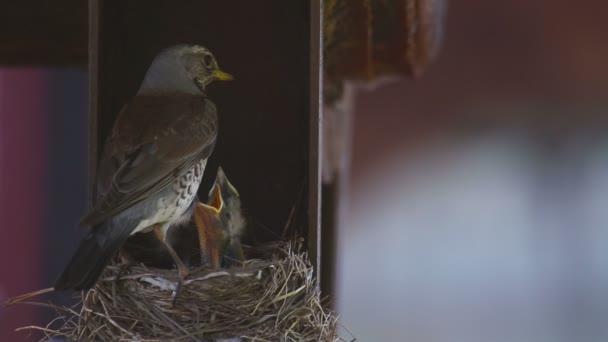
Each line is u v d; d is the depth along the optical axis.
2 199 15.93
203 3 8.59
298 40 8.59
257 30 8.61
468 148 23.84
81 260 7.29
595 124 23.91
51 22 9.78
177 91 8.14
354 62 10.14
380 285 23.06
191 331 7.49
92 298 7.70
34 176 16.03
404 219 23.73
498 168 24.03
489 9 23.17
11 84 15.97
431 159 23.94
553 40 23.25
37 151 16.06
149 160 7.64
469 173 23.83
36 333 11.41
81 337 7.62
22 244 15.96
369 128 23.66
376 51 10.06
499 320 22.83
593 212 24.14
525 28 23.22
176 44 8.51
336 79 10.52
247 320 7.59
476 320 22.47
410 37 9.91
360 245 23.55
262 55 8.61
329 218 11.62
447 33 23.30
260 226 8.54
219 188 8.14
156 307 7.55
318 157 7.94
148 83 8.16
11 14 9.74
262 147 8.60
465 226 23.80
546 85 23.58
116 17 8.40
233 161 8.61
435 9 10.40
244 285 7.63
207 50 8.27
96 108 7.91
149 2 8.55
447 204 23.97
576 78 23.44
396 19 9.83
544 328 22.59
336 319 8.07
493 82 23.47
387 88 23.53
